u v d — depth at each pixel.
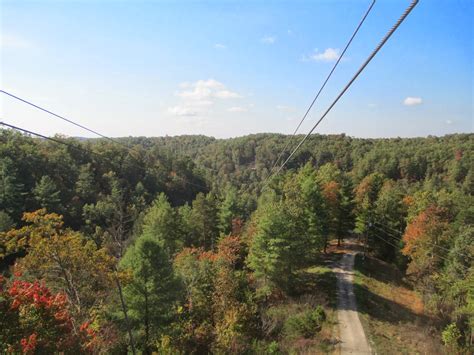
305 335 21.28
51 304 11.55
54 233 17.12
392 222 44.91
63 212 55.47
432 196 45.78
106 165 79.50
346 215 45.50
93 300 19.33
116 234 16.72
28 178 58.84
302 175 54.16
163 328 20.30
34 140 74.62
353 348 20.50
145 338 20.00
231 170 166.75
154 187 85.94
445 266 33.62
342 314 25.52
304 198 36.47
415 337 22.92
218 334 19.72
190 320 21.30
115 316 19.48
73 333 13.36
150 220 46.38
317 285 31.70
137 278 20.11
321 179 53.47
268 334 21.39
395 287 34.22
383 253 45.62
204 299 23.45
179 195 93.06
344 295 29.45
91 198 64.75
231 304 21.83
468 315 26.30
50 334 11.17
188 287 24.12
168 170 98.44
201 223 53.56
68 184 66.50
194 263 27.09
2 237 16.53
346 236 54.62
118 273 17.42
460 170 89.69
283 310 24.52
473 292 26.50
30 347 9.92
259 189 121.50
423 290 31.52
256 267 29.56
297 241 30.69
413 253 35.88
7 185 49.62
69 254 17.09
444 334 22.59
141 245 20.86
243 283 25.64
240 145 178.38
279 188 62.03
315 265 38.03
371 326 23.80
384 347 20.92
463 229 34.94
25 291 11.43
